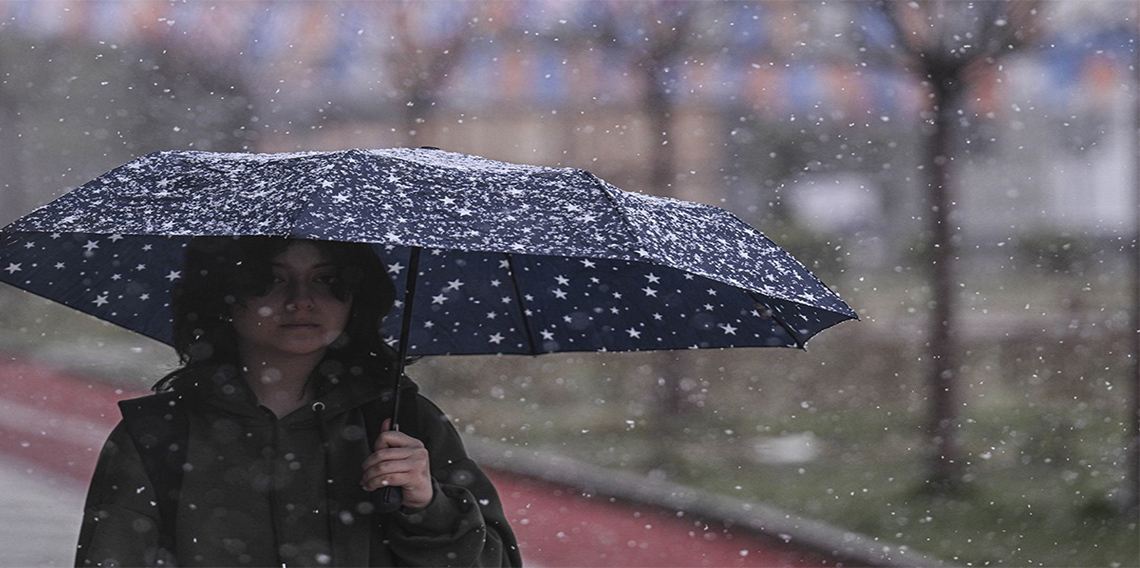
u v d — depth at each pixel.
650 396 34.09
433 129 34.72
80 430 30.00
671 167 28.28
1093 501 21.92
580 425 31.02
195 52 34.56
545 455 27.38
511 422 31.53
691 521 22.64
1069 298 33.41
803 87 29.27
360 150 6.78
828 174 44.78
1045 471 24.80
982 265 49.81
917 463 25.97
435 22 30.56
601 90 31.09
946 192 23.47
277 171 6.69
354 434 7.41
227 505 7.14
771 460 26.86
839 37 23.39
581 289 8.36
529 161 33.78
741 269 7.09
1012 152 42.00
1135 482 21.62
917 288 43.69
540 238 6.40
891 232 46.78
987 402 30.19
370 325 7.60
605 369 37.03
